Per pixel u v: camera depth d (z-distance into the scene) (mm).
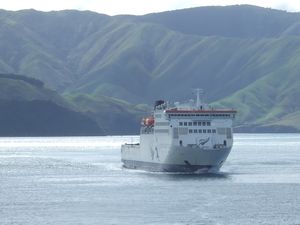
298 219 175750
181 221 173375
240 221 173000
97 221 174250
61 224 170750
